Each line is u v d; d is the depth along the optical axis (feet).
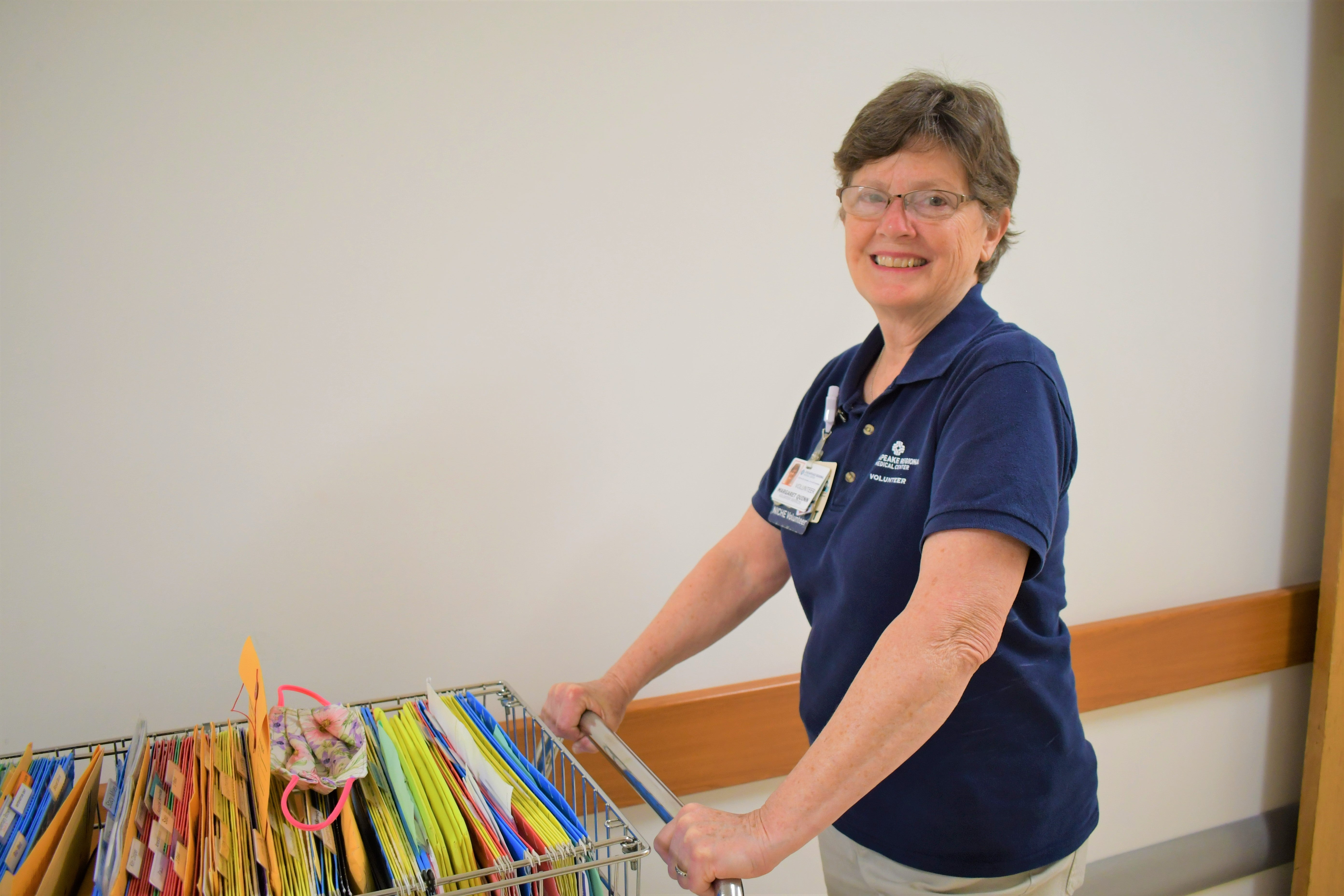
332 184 4.56
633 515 5.45
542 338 5.10
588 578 5.36
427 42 4.69
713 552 4.36
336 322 4.63
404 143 4.69
